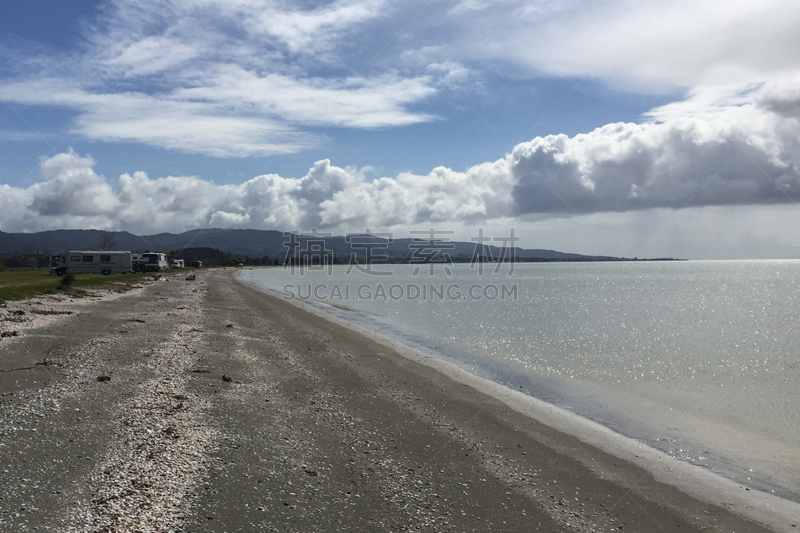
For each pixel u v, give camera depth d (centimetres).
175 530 586
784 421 1278
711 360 2230
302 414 1090
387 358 1923
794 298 6306
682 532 708
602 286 9075
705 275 15512
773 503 813
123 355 1506
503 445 1011
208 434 901
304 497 708
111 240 11500
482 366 1916
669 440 1116
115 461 745
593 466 934
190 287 5534
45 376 1194
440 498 751
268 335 2259
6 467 688
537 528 686
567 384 1664
